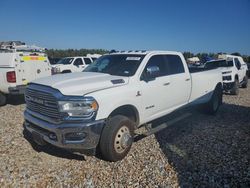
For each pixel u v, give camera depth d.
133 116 4.79
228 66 12.75
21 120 6.86
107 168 4.07
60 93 3.88
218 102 7.94
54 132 3.91
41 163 4.23
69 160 4.36
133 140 4.72
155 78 5.16
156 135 5.66
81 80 4.42
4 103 9.11
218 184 3.58
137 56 5.28
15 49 10.38
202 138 5.49
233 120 7.07
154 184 3.60
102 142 4.12
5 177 3.74
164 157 4.47
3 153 4.57
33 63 9.59
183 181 3.66
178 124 6.57
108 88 4.23
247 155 4.56
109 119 4.21
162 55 5.64
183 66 6.23
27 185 3.55
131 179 3.74
